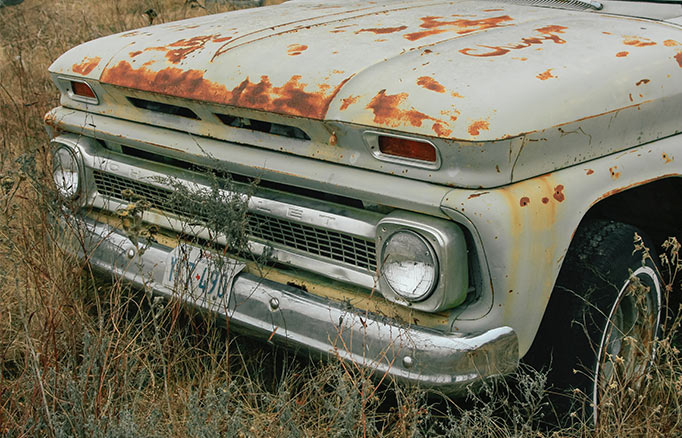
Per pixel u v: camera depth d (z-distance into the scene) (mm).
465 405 2340
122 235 2699
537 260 2027
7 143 4441
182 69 2516
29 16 7707
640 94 2283
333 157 2197
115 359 2363
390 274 2080
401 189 2047
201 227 2549
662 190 2719
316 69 2271
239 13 3127
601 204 2574
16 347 2629
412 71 2160
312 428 2209
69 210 2848
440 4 2986
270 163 2307
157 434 2014
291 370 2492
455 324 2061
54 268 2783
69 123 2879
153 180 2641
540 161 2061
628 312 2475
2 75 5742
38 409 2049
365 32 2510
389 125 2031
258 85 2311
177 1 8500
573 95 2121
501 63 2166
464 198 1958
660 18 2711
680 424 2277
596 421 2289
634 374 2379
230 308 2342
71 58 2900
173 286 2484
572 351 2227
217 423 2029
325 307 2176
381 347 2041
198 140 2514
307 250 2336
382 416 2285
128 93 2660
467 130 1939
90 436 2010
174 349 2490
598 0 2900
